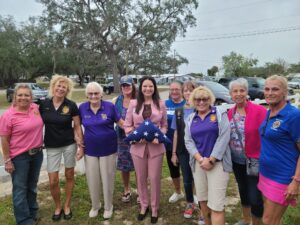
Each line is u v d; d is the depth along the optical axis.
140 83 4.11
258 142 3.34
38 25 38.56
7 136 3.62
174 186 4.99
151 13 36.78
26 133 3.70
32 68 43.81
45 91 20.58
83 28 36.75
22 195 3.79
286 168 2.74
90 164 4.15
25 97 3.66
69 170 4.17
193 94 3.50
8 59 28.03
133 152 4.11
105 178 4.18
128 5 35.97
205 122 3.43
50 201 4.73
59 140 4.00
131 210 4.48
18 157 3.70
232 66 59.25
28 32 38.62
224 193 3.38
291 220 4.03
